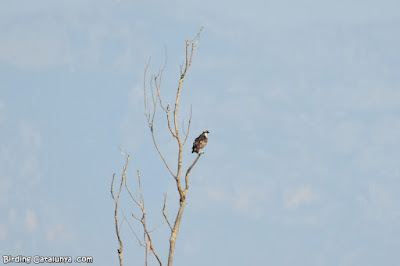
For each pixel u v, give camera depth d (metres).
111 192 22.14
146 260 21.97
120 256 21.88
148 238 22.11
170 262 22.08
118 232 22.03
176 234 22.36
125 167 22.36
